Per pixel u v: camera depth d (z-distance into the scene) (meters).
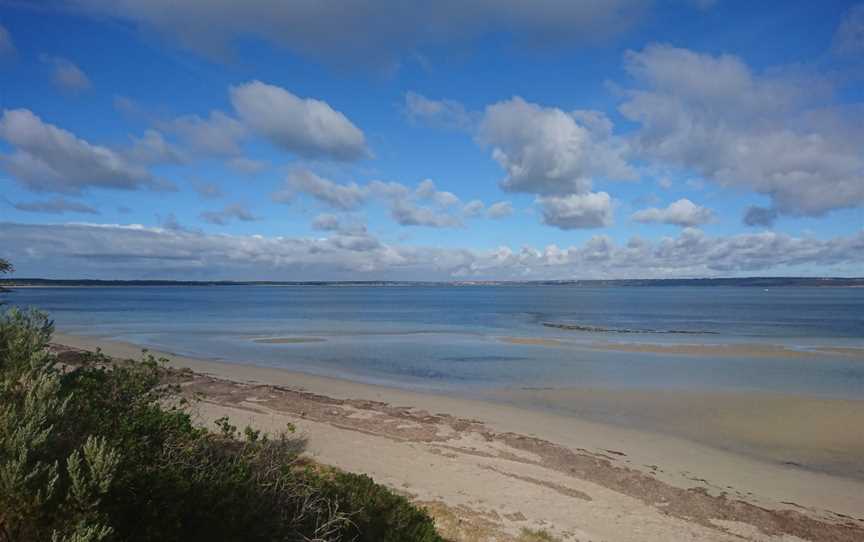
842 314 70.25
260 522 5.12
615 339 39.12
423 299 139.38
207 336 40.19
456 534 8.69
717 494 11.07
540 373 25.03
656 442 14.55
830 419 16.89
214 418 14.69
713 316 67.19
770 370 25.72
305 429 14.25
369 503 7.16
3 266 8.43
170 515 4.28
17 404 4.69
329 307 91.06
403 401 18.91
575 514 9.84
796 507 10.60
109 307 85.31
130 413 6.44
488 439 14.08
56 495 3.83
